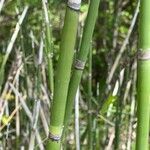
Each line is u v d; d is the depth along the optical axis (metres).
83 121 0.66
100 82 0.82
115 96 0.46
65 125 0.35
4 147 0.54
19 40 0.54
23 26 0.52
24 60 0.52
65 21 0.29
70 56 0.30
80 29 0.53
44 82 0.55
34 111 0.50
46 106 0.58
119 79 0.49
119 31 0.86
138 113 0.31
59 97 0.31
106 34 0.88
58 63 0.30
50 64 0.41
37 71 0.50
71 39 0.30
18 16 0.51
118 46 0.77
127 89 0.53
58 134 0.32
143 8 0.29
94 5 0.33
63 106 0.31
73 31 0.29
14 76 0.59
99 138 0.67
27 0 0.53
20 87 0.63
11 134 0.65
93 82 0.94
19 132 0.62
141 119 0.31
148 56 0.30
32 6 0.60
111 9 0.88
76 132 0.47
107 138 0.57
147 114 0.31
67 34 0.30
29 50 0.56
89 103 0.48
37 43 0.58
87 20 0.33
